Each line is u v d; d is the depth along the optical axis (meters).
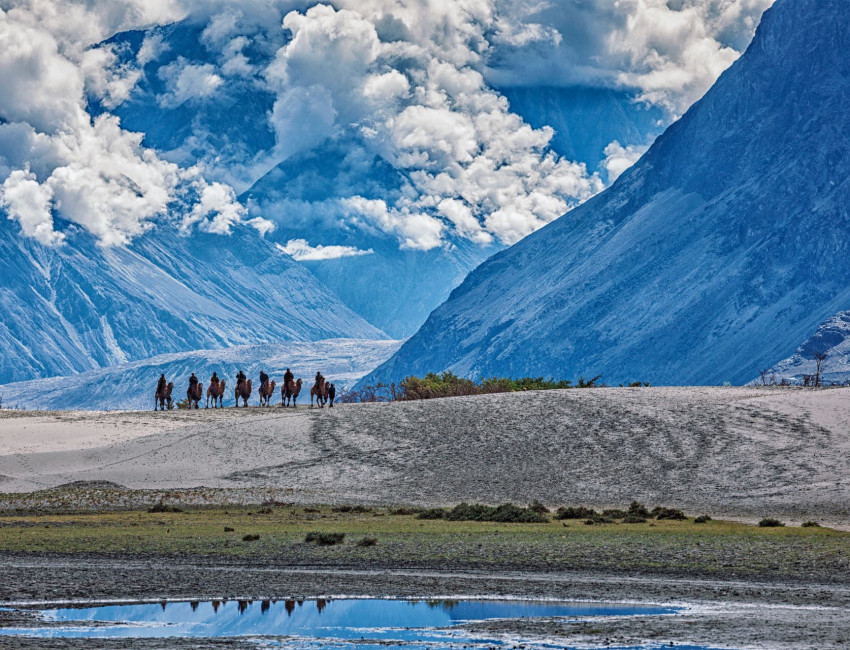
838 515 70.88
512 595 40.62
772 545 54.16
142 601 39.19
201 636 33.28
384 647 31.50
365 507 76.19
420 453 94.69
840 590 41.78
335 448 97.06
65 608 37.81
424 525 65.31
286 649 31.25
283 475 90.06
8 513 73.25
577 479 86.62
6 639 31.94
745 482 83.25
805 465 85.69
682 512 73.75
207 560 50.41
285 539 57.25
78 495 80.56
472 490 84.62
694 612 37.09
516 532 60.88
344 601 39.50
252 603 39.03
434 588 42.06
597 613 37.06
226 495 81.75
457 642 32.12
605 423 99.38
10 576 44.22
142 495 81.25
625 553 51.72
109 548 54.38
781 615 36.16
